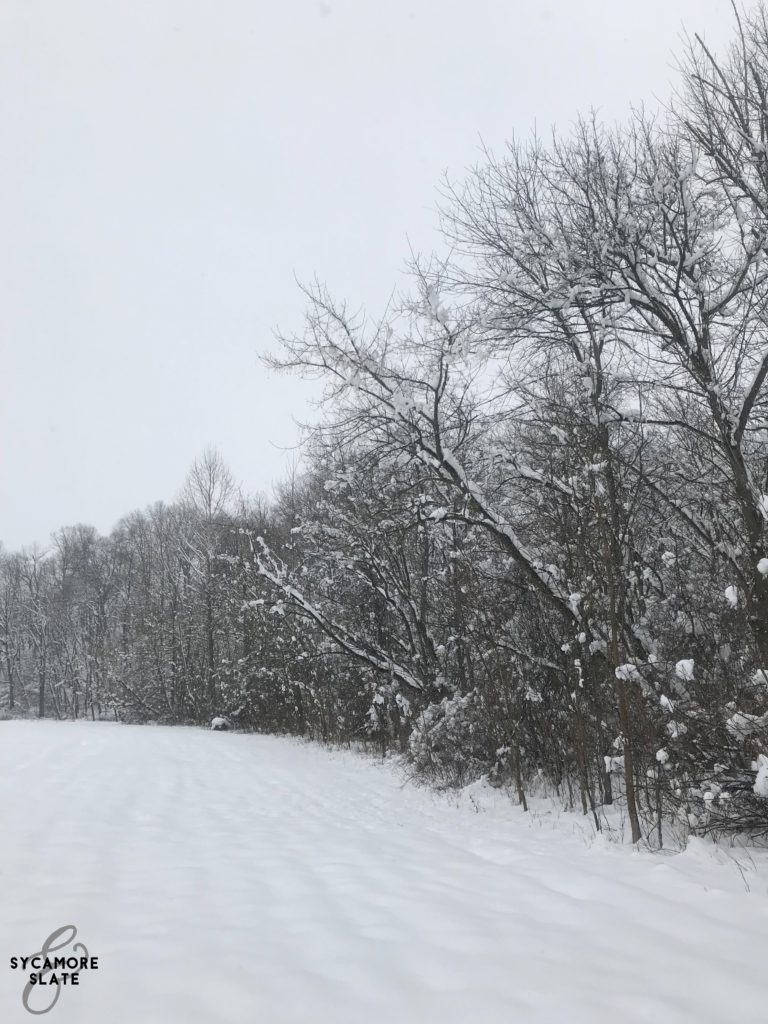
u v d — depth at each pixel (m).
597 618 8.80
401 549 16.42
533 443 10.18
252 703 28.30
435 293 10.77
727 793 6.41
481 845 7.29
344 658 19.44
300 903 4.97
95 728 25.00
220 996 3.43
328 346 11.50
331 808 9.88
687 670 6.54
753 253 8.34
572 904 4.96
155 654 36.69
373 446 13.24
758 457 9.24
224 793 10.82
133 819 8.34
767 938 4.28
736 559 8.16
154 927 4.43
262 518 28.06
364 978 3.67
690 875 5.58
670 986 3.61
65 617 55.25
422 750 12.91
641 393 9.40
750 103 7.89
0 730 22.12
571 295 9.64
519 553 10.52
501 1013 3.30
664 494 9.45
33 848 6.67
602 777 9.00
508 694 10.65
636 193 9.60
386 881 5.61
